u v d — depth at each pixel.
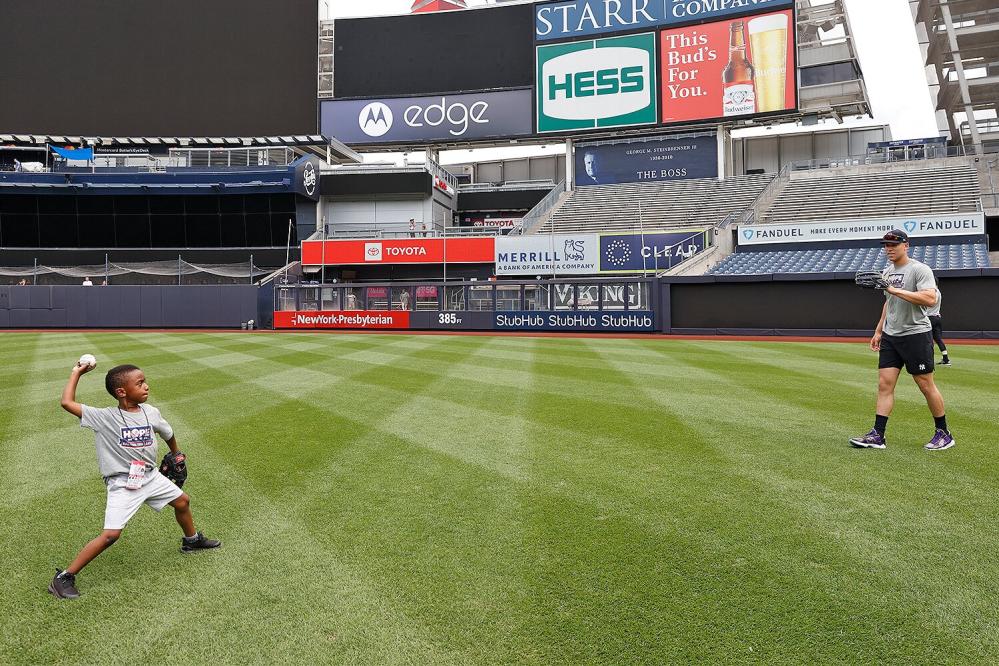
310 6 36.91
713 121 33.56
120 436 3.11
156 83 37.25
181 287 28.05
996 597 2.87
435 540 3.57
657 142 35.66
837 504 4.05
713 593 2.93
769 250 26.19
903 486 4.39
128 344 17.14
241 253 36.56
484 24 36.75
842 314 19.91
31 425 6.77
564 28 35.50
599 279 23.02
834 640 2.55
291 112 36.97
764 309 20.78
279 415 7.06
